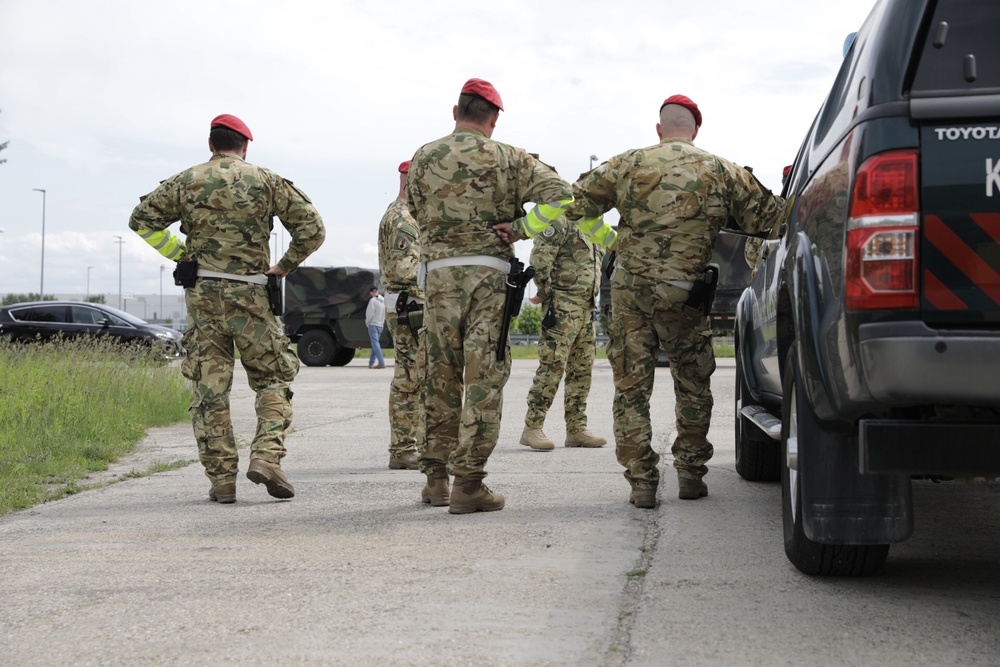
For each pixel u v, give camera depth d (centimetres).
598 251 795
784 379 396
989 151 290
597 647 301
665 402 1214
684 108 525
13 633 324
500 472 666
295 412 1174
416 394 700
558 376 782
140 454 794
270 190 573
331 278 2483
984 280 288
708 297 512
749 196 514
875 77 308
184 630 324
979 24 304
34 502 572
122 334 2480
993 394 284
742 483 612
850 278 298
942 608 338
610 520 496
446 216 524
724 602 347
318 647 305
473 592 363
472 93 528
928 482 596
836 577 378
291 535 472
